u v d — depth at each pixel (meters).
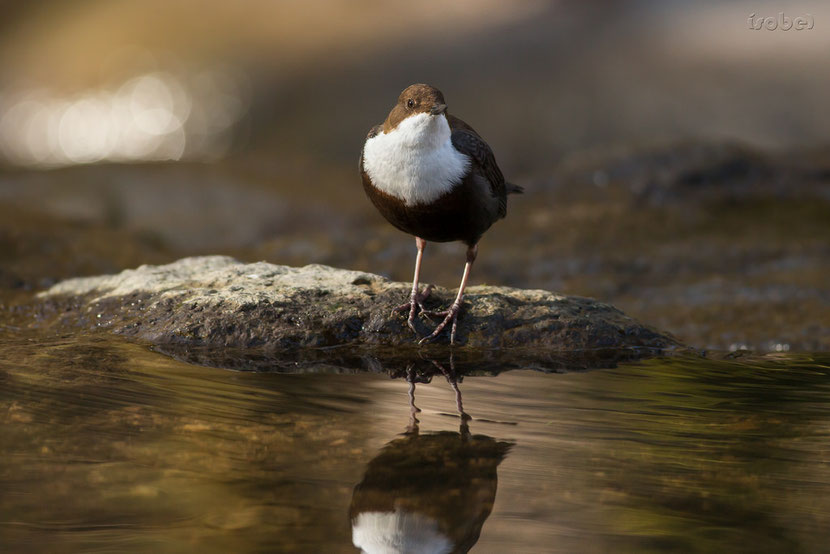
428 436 6.54
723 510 5.38
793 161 21.03
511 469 5.95
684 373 8.96
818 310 13.29
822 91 26.52
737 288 14.48
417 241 10.07
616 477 5.89
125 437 6.22
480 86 28.62
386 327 9.52
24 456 5.83
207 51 31.73
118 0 34.75
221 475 5.64
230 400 7.17
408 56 30.19
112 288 10.36
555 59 29.11
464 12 31.97
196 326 9.20
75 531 4.88
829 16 28.59
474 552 4.82
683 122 26.69
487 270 15.68
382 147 9.21
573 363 9.20
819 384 8.62
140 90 30.95
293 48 31.39
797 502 5.54
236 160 25.44
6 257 14.76
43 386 7.33
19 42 34.44
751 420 7.27
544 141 26.92
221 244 18.23
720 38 28.75
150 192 20.77
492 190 9.73
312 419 6.79
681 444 6.60
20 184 20.64
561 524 5.16
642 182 20.02
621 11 30.62
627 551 4.87
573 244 16.97
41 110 30.95
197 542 4.77
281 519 5.10
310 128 28.55
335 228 19.28
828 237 17.02
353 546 4.79
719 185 19.92
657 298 14.27
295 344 9.19
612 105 27.45
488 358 9.20
